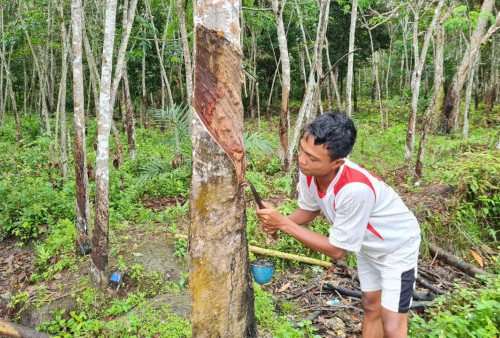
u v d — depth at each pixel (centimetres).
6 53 1160
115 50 969
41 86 848
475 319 275
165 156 775
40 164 705
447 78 1653
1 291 377
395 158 794
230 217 167
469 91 964
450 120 1266
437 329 265
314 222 470
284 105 676
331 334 308
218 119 158
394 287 224
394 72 2136
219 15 151
